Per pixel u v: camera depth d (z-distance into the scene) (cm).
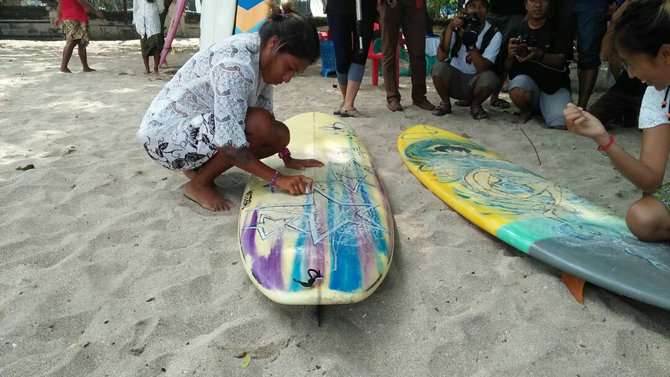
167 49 752
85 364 166
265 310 193
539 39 446
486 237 250
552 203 261
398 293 204
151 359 167
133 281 210
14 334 179
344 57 479
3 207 274
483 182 294
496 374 161
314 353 173
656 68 172
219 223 260
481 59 468
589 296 200
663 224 208
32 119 462
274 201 244
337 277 186
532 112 485
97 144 390
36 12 1463
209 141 249
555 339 176
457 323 184
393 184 316
